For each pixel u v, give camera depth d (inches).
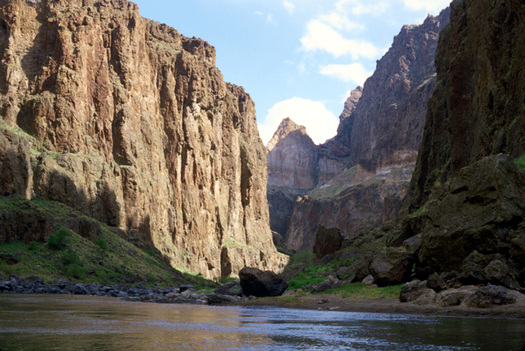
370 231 3737.7
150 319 1211.9
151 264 5191.9
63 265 3941.9
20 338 778.2
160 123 7214.6
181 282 5049.2
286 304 1925.4
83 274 3897.6
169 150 7219.5
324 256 3627.0
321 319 1273.4
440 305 1450.5
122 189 5885.8
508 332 913.5
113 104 6166.3
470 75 2947.8
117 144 6077.8
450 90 3038.9
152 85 7135.8
